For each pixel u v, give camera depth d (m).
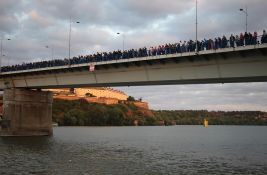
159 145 95.94
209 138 139.00
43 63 91.88
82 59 80.56
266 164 60.34
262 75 51.44
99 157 63.00
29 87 99.88
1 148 71.31
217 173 50.22
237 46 51.78
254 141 124.44
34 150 69.94
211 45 55.78
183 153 75.06
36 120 103.62
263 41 49.94
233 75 54.56
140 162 58.41
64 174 45.59
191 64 59.78
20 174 45.16
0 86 107.25
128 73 71.12
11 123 99.12
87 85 84.06
